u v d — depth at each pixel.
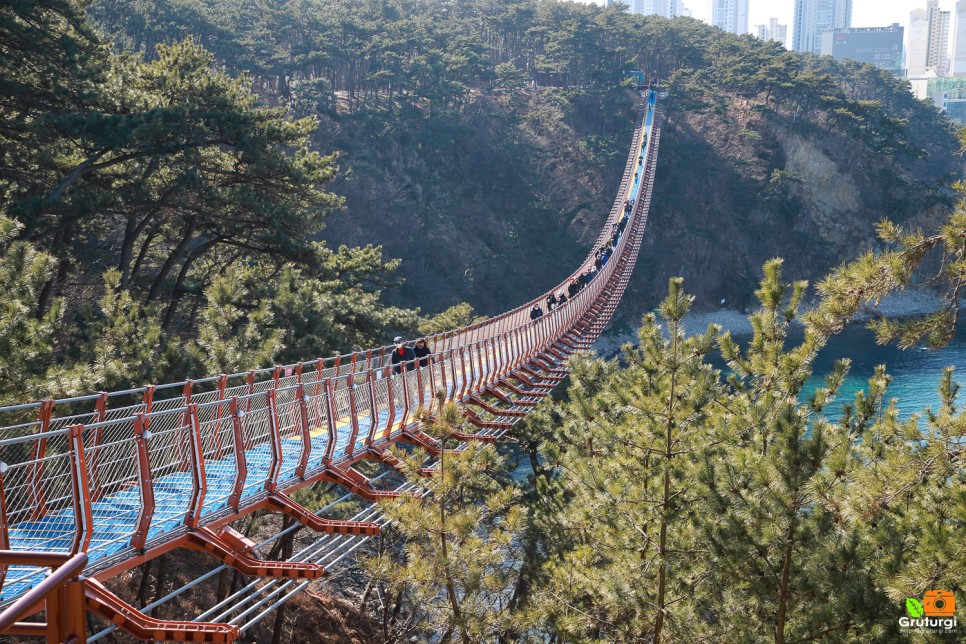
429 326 39.84
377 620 29.36
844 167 151.38
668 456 13.74
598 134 150.25
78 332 20.89
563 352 33.59
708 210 145.25
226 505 10.79
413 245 114.44
